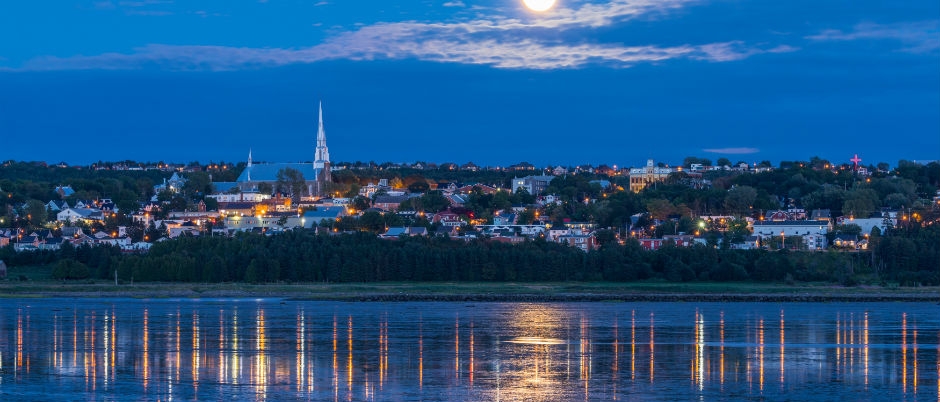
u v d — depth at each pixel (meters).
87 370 172.25
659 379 165.00
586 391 155.62
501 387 158.38
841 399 150.75
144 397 150.88
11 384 160.12
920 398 151.50
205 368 174.00
